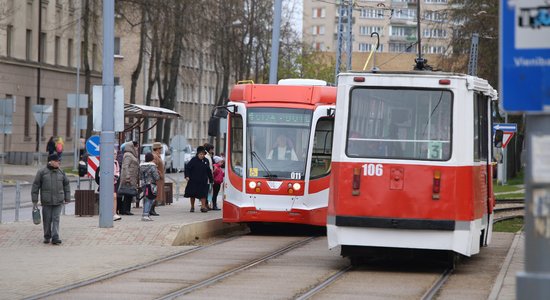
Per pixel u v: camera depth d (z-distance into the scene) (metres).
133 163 35.19
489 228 25.61
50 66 90.19
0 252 25.11
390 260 25.08
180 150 48.72
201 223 30.91
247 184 31.42
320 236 32.62
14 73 83.12
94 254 24.92
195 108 133.88
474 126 22.45
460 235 21.50
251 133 31.80
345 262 24.28
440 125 21.81
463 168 21.66
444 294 18.75
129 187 35.16
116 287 19.08
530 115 9.05
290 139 31.59
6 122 38.62
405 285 20.12
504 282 20.06
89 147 36.34
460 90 21.88
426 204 21.59
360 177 21.89
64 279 20.19
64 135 94.44
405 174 21.72
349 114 22.19
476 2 72.50
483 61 72.25
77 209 35.72
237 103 32.19
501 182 73.19
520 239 31.03
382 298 18.08
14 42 83.38
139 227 29.25
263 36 90.31
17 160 81.06
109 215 29.69
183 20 75.56
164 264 23.17
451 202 21.53
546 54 9.16
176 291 18.59
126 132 42.41
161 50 81.38
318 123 31.66
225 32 86.56
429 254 22.41
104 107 29.84
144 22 75.00
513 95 9.20
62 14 93.31
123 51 114.94
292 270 22.39
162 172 43.59
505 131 55.72
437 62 74.75
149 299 17.48
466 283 20.61
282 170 31.41
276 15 44.91
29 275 20.78
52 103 91.31
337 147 22.17
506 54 9.25
